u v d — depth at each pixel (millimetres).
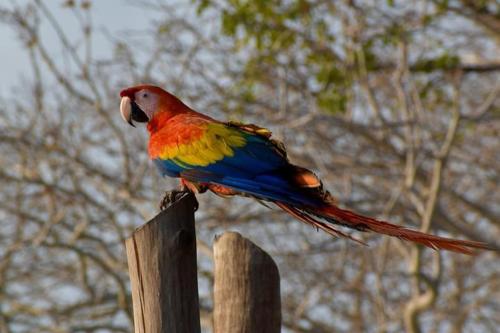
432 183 14727
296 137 16250
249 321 5742
